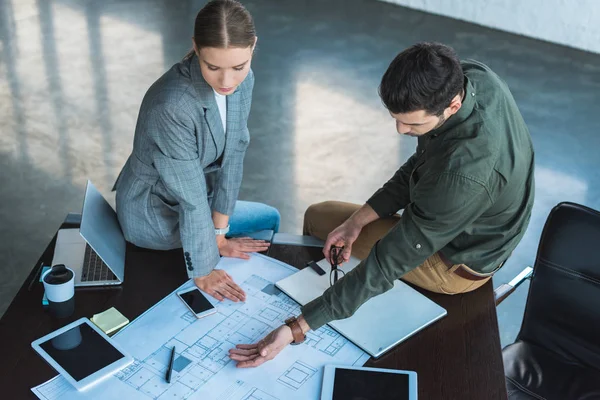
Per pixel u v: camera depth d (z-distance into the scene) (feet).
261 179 12.60
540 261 6.63
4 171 12.53
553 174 13.37
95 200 7.16
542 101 16.30
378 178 12.95
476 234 6.26
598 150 14.34
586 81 17.53
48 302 6.17
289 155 13.42
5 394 5.25
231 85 5.74
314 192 12.37
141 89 15.79
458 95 5.15
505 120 5.66
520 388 6.40
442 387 5.48
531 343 6.91
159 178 6.81
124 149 13.44
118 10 20.35
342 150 13.74
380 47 18.63
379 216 7.16
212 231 6.62
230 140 6.70
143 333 5.92
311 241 7.36
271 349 5.64
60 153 13.19
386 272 5.69
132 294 6.46
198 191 6.47
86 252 6.94
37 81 15.93
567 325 6.65
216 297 6.39
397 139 14.25
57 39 18.24
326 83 16.44
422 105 4.94
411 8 21.57
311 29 19.54
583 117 15.69
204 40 5.34
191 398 5.26
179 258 7.04
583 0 18.83
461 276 6.47
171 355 5.66
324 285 6.59
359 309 6.26
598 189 12.97
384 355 5.79
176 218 7.07
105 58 17.24
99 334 5.81
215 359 5.65
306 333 5.95
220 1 5.35
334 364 5.62
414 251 5.62
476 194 5.35
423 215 5.50
